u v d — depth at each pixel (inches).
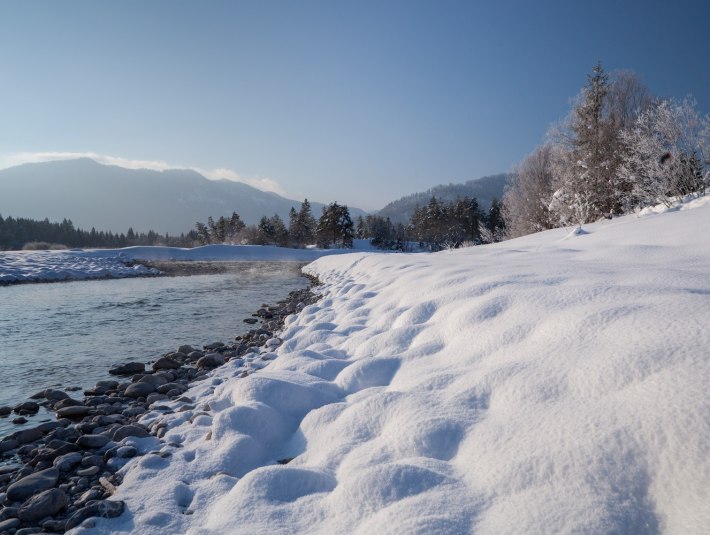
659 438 70.1
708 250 271.4
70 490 117.3
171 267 1499.8
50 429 173.2
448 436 95.7
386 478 82.6
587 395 88.8
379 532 70.6
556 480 71.7
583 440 76.5
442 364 139.5
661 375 82.6
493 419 95.9
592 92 874.1
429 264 398.0
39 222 4028.1
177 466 117.6
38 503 106.4
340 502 82.3
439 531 67.1
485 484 77.1
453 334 158.2
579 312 127.3
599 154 838.5
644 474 67.2
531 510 67.5
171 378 243.0
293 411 139.0
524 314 145.2
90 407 194.9
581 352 104.5
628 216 665.6
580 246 479.5
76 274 1101.1
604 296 139.4
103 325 424.5
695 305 107.8
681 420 70.3
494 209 3117.6
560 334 119.5
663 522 60.6
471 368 126.0
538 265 272.2
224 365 253.1
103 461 134.1
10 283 935.7
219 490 102.2
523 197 1191.6
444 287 235.0
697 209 481.7
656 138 626.5
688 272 170.4
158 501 100.4
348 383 150.0
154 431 154.5
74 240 4023.1
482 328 149.1
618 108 995.3
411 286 276.8
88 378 256.2
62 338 365.4
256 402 136.3
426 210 3408.0
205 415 154.2
